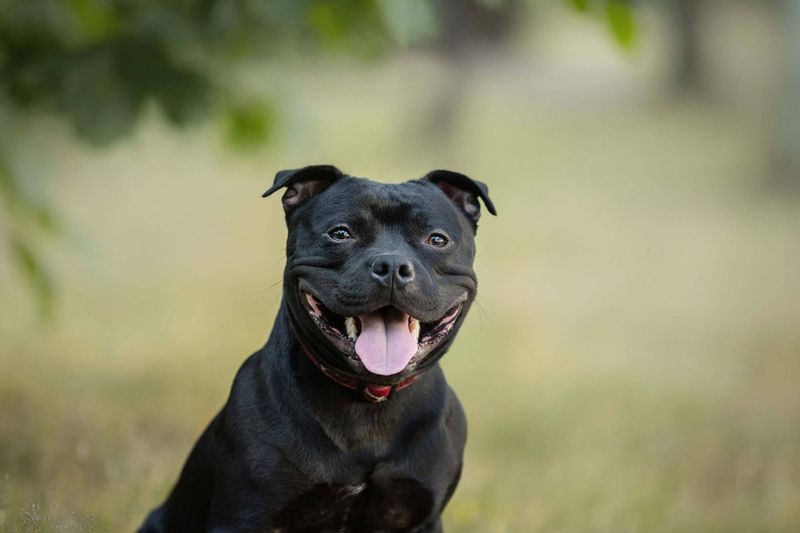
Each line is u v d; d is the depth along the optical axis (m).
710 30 47.28
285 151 10.17
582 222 27.06
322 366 6.33
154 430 10.92
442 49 42.09
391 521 6.63
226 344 15.29
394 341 6.10
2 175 10.30
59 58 9.32
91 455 9.14
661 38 50.78
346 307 6.05
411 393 6.52
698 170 34.75
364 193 6.45
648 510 9.89
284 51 10.30
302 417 6.40
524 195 30.94
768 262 23.70
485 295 19.41
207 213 26.42
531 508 9.50
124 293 18.36
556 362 15.43
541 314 18.14
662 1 45.44
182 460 10.07
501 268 21.69
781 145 31.73
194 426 11.47
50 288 10.76
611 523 9.45
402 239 6.39
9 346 14.89
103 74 9.11
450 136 39.72
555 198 30.47
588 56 53.56
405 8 8.16
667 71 49.41
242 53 9.97
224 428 6.57
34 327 16.03
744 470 11.47
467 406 13.28
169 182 30.31
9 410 11.19
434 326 6.41
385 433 6.46
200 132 9.45
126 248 22.48
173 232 24.38
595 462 11.26
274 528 6.46
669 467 11.48
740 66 47.25
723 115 43.34
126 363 14.27
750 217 28.62
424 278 6.13
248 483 6.38
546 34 51.03
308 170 6.64
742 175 33.38
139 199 28.14
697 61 47.53
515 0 9.38
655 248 24.69
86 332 15.83
